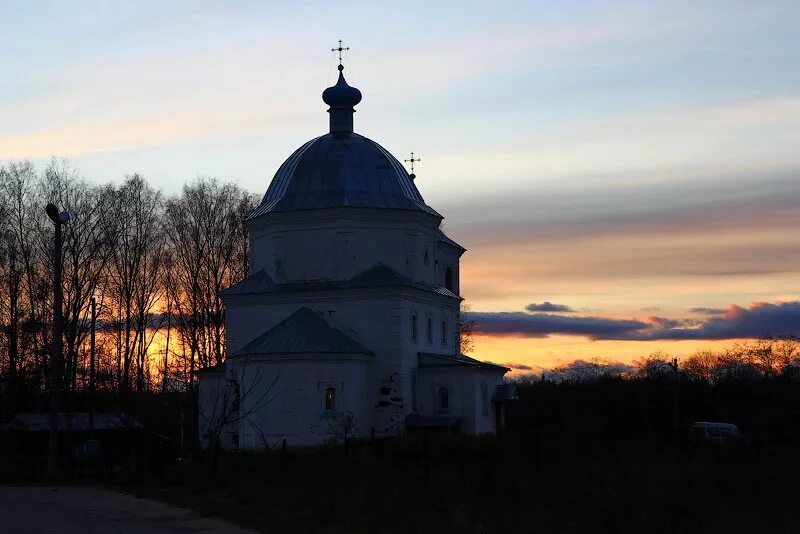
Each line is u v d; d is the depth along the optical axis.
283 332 58.84
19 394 68.56
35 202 71.06
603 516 25.77
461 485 31.86
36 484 41.19
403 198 64.56
